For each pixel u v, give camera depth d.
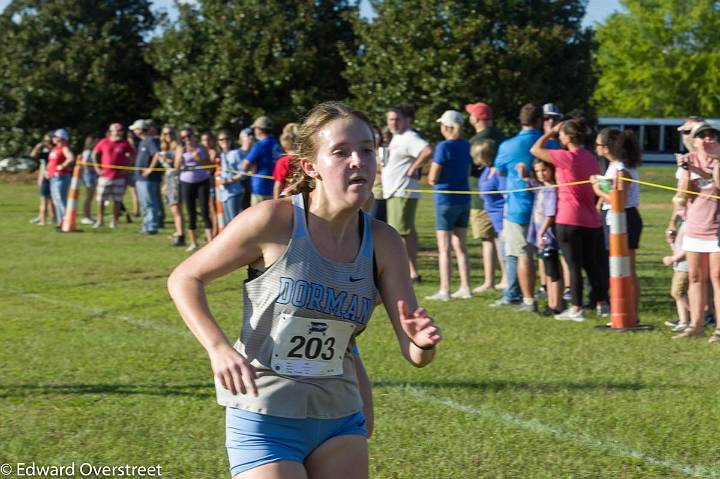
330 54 33.66
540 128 9.63
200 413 5.90
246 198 15.57
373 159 2.98
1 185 34.34
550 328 8.72
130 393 6.35
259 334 3.02
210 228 15.45
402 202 11.31
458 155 10.23
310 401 3.04
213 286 11.44
